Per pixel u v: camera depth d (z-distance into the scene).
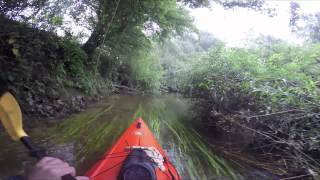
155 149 3.96
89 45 12.30
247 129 5.86
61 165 1.20
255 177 4.34
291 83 5.47
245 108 6.47
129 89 16.83
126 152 3.43
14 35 6.57
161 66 22.09
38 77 7.45
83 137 5.63
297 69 6.24
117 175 2.76
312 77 6.11
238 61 8.01
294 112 4.98
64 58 9.52
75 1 10.53
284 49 8.74
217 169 4.59
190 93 11.17
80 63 10.68
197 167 4.63
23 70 6.46
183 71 15.41
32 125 5.99
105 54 14.10
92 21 11.70
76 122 6.77
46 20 8.82
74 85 9.85
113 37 12.71
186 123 8.29
